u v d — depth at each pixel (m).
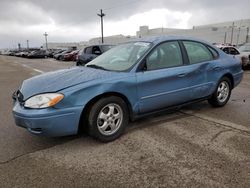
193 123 4.80
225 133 4.27
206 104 6.11
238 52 14.46
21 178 3.05
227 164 3.26
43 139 4.18
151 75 4.29
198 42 5.27
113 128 4.04
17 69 18.33
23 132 4.52
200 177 2.99
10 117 5.46
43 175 3.11
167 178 2.99
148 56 4.35
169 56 4.66
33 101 3.56
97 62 4.79
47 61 32.47
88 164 3.35
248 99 6.69
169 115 5.28
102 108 3.86
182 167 3.21
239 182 2.88
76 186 2.89
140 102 4.23
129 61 4.38
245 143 3.88
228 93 5.88
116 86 3.92
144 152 3.64
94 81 3.80
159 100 4.45
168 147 3.78
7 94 8.18
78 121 3.68
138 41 4.83
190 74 4.82
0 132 4.54
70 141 4.07
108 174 3.11
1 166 3.34
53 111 3.50
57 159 3.51
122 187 2.85
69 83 3.72
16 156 3.61
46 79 4.00
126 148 3.79
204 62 5.14
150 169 3.19
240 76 6.12
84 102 3.68
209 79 5.26
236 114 5.32
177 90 4.66
